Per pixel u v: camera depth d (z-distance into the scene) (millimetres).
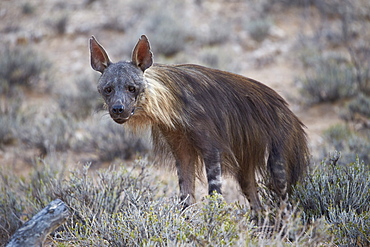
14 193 20828
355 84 37344
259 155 19328
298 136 19797
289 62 44375
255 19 51875
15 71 40000
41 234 12781
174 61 43719
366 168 20172
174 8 54469
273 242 12961
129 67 16734
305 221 16812
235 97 18750
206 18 53125
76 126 32688
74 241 16094
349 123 33094
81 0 57125
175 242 13797
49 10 54688
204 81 18281
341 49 45531
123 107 16188
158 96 17016
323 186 18188
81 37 49531
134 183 19016
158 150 19906
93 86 37500
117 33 50906
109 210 17938
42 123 32625
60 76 42625
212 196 15227
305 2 54000
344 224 16062
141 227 14914
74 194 18094
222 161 18250
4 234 18922
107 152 28812
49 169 22453
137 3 54469
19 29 50375
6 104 34844
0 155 29688
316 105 36500
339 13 52438
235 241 13156
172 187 21875
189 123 17406
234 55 46094
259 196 20578
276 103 19609
